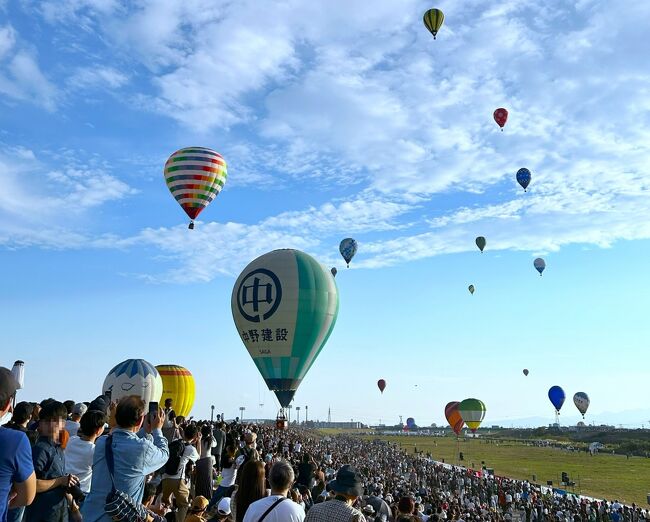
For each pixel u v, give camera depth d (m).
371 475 40.75
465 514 25.73
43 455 5.48
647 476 66.06
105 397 9.23
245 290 30.27
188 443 10.29
